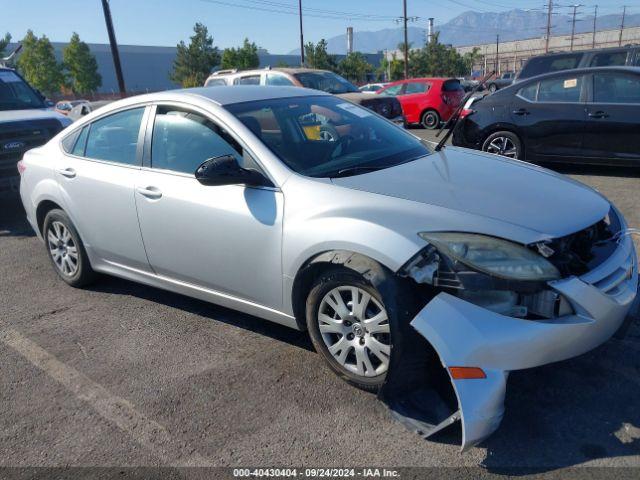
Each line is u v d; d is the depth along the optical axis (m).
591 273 2.65
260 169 3.30
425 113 16.41
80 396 3.22
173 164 3.72
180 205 3.58
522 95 8.00
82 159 4.34
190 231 3.56
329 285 2.95
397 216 2.76
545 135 7.79
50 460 2.71
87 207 4.25
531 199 2.90
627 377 3.05
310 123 3.75
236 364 3.44
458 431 2.68
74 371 3.49
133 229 3.94
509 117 8.04
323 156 3.46
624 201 6.39
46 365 3.58
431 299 2.58
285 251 3.10
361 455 2.60
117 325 4.07
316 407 2.96
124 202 3.94
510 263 2.48
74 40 55.00
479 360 2.43
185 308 4.29
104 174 4.09
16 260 5.69
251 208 3.25
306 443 2.70
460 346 2.43
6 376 3.48
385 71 59.78
